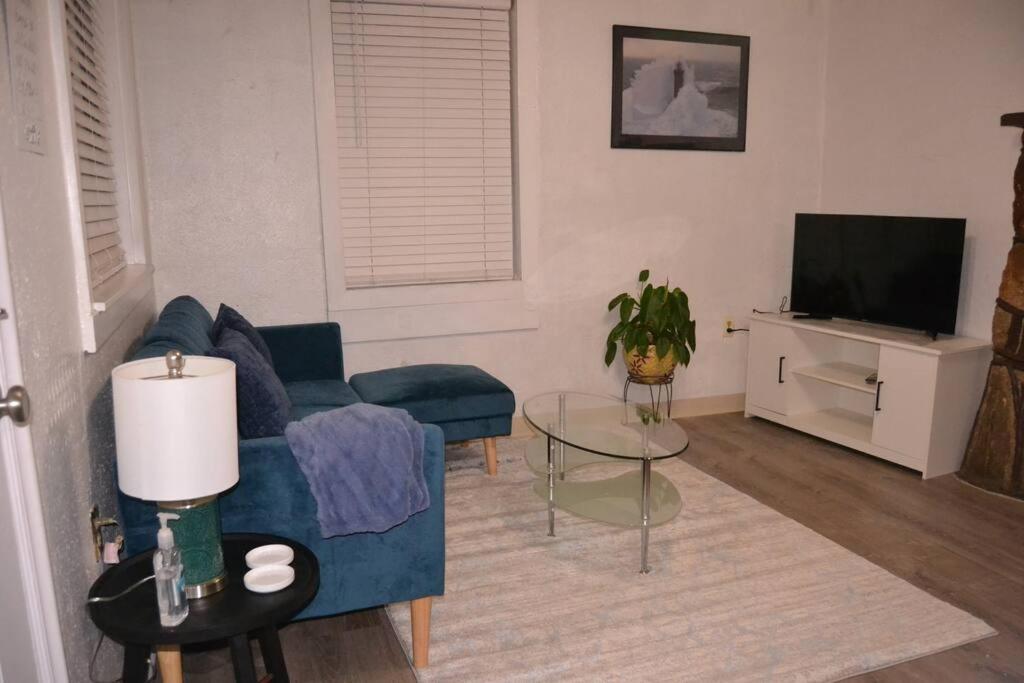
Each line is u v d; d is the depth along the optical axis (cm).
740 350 462
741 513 312
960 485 344
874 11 415
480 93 392
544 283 414
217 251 358
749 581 257
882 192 417
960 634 224
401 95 380
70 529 160
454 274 405
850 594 248
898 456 361
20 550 127
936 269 359
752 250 454
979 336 367
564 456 318
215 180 353
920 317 369
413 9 374
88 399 181
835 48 442
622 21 404
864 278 396
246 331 299
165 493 147
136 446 147
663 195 429
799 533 293
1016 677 205
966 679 204
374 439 192
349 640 225
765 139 445
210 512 158
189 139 347
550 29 392
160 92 339
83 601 167
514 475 357
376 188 384
